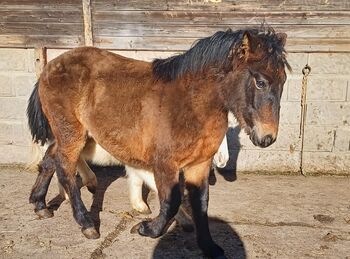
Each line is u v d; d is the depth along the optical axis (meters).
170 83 3.17
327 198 4.45
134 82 3.33
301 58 4.92
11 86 5.23
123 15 4.96
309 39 4.84
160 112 3.13
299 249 3.45
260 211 4.14
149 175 3.76
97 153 4.20
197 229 3.32
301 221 3.94
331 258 3.32
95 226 3.82
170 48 5.00
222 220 3.95
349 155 5.08
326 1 4.73
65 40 5.11
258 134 2.76
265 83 2.71
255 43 2.74
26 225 3.84
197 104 3.01
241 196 4.49
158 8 4.90
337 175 5.13
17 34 5.11
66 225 3.85
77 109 3.61
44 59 5.16
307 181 4.94
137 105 3.25
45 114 3.86
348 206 4.26
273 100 2.72
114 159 4.23
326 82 4.95
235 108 2.90
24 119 5.28
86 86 3.55
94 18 5.00
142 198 4.27
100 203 4.32
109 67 3.52
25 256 3.34
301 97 5.00
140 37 5.01
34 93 3.98
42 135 4.00
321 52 4.88
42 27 5.08
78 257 3.32
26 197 4.43
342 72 4.92
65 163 3.71
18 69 5.19
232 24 4.86
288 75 4.96
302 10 4.77
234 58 2.85
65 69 3.63
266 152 5.14
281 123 5.07
